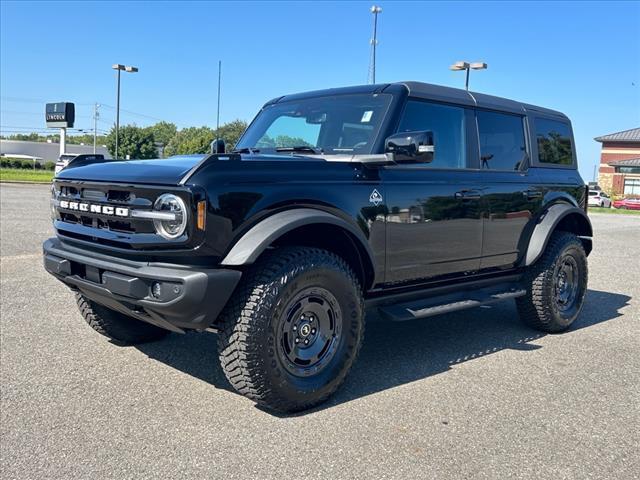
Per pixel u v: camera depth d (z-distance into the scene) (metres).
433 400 3.87
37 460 2.95
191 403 3.71
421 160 3.86
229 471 2.89
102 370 4.27
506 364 4.68
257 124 5.14
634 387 4.21
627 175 57.66
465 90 5.09
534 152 5.62
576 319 6.06
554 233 5.75
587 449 3.23
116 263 3.46
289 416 3.56
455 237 4.66
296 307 3.57
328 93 4.80
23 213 15.75
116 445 3.13
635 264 10.84
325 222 3.61
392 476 2.88
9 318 5.55
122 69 34.72
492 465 3.02
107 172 3.70
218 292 3.26
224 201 3.30
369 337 5.39
